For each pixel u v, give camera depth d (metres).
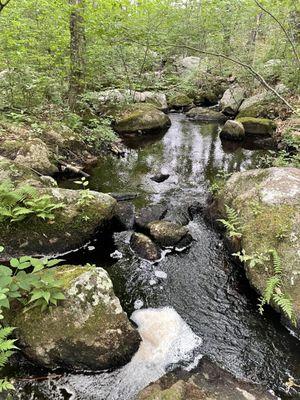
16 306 3.58
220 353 3.70
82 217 5.22
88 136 9.21
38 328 3.38
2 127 8.09
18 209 4.77
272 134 10.80
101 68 12.37
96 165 8.57
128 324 3.61
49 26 9.63
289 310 3.74
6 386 2.82
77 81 10.05
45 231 4.96
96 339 3.37
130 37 7.30
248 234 4.84
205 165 8.91
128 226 5.85
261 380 3.39
